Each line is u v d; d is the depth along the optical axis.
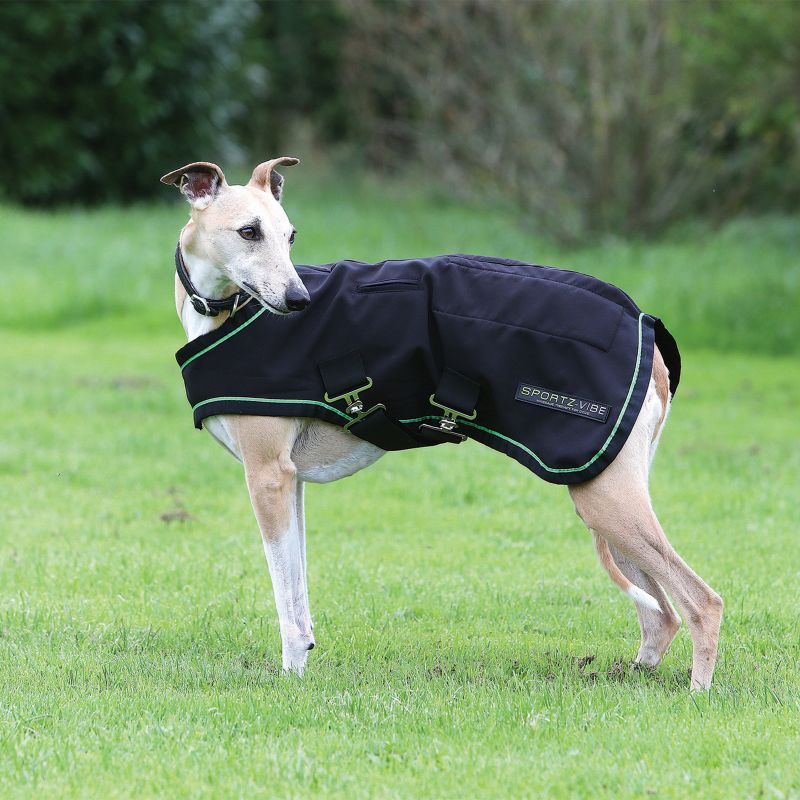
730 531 9.05
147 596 7.51
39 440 11.77
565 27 22.55
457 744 5.06
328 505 9.92
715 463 11.17
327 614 7.29
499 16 23.00
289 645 5.90
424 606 7.46
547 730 5.19
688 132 23.55
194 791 4.64
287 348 5.73
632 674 6.17
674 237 23.67
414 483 10.59
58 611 7.13
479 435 5.83
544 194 23.22
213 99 30.23
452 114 23.98
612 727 5.23
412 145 33.78
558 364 5.61
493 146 23.42
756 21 16.80
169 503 9.86
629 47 22.31
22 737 5.12
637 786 4.64
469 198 24.53
